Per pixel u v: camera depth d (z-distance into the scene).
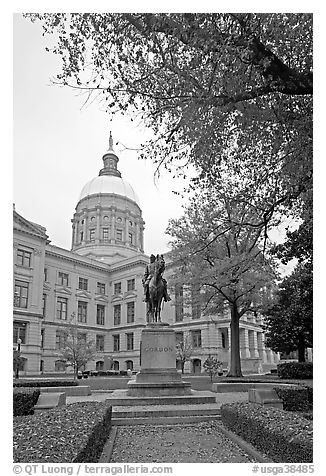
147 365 14.95
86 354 38.06
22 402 11.34
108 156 87.25
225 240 20.52
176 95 9.24
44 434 6.04
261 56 8.49
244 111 9.58
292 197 11.64
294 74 8.82
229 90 8.89
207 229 18.30
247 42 8.07
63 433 6.12
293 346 26.67
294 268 25.00
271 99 10.03
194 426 10.23
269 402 11.51
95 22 8.49
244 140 10.78
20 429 6.41
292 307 24.83
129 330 60.69
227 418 9.53
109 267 66.12
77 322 59.66
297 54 9.61
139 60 9.05
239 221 15.05
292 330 25.47
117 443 8.39
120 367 60.41
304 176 10.83
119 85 9.08
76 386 19.78
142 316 60.31
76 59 8.77
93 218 73.88
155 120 9.88
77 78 8.92
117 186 79.06
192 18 8.05
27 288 48.81
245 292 24.06
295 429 6.39
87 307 61.72
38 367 47.75
